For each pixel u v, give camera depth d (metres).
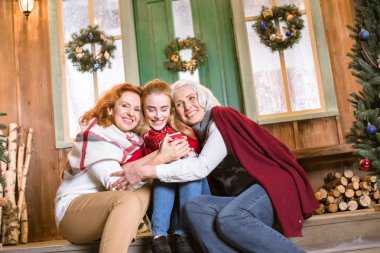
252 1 4.03
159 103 2.00
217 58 4.10
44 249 2.01
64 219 1.86
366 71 2.30
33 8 4.20
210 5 4.18
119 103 1.97
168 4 4.18
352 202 3.35
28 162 3.77
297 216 1.79
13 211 3.38
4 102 4.05
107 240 1.62
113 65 4.06
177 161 1.83
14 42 4.16
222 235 1.70
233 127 1.92
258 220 1.71
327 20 3.98
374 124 2.22
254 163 1.86
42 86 4.08
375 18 2.36
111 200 1.74
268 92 3.90
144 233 2.70
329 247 2.04
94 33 4.04
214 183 2.07
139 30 4.21
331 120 3.83
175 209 1.95
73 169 1.92
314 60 3.90
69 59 4.09
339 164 3.75
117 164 1.87
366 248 1.99
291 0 4.00
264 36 3.92
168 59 4.09
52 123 4.02
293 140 3.83
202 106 2.06
